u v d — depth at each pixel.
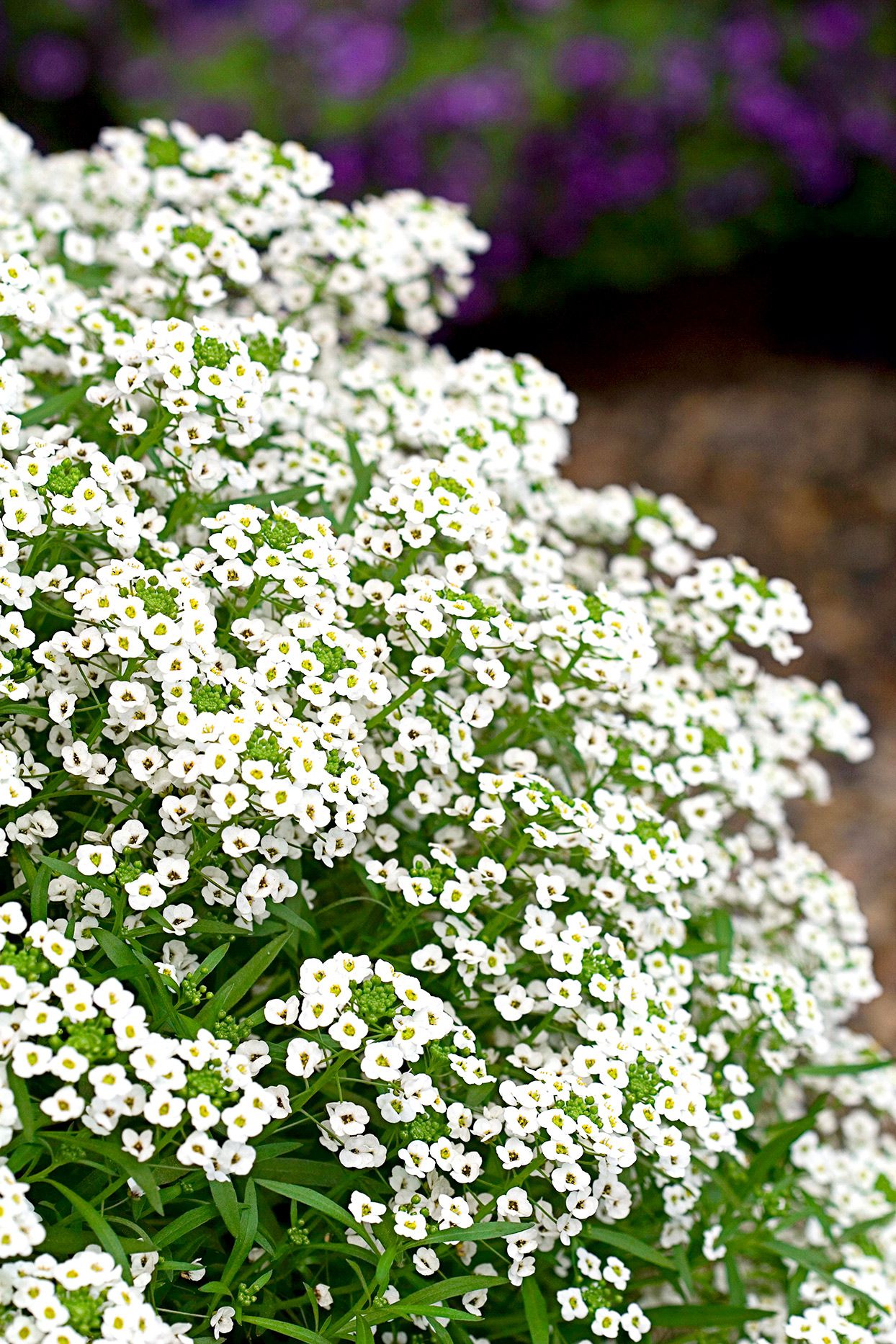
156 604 0.41
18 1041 0.38
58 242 0.52
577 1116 0.40
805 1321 0.43
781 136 0.96
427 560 0.45
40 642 0.43
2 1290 0.38
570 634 0.44
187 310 0.48
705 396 1.00
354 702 0.43
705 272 1.09
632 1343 0.43
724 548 0.87
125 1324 0.37
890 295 1.06
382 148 0.93
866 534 0.89
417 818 0.44
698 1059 0.43
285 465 0.47
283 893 0.41
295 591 0.42
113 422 0.42
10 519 0.40
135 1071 0.39
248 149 0.50
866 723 0.51
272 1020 0.40
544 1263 0.43
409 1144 0.41
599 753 0.45
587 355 1.04
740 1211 0.45
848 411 0.99
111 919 0.41
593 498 0.52
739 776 0.47
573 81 0.94
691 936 0.47
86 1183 0.39
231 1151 0.39
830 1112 0.52
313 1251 0.42
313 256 0.52
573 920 0.43
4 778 0.40
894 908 0.69
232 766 0.40
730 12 0.99
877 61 0.98
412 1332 0.42
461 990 0.43
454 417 0.47
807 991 0.48
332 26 0.95
